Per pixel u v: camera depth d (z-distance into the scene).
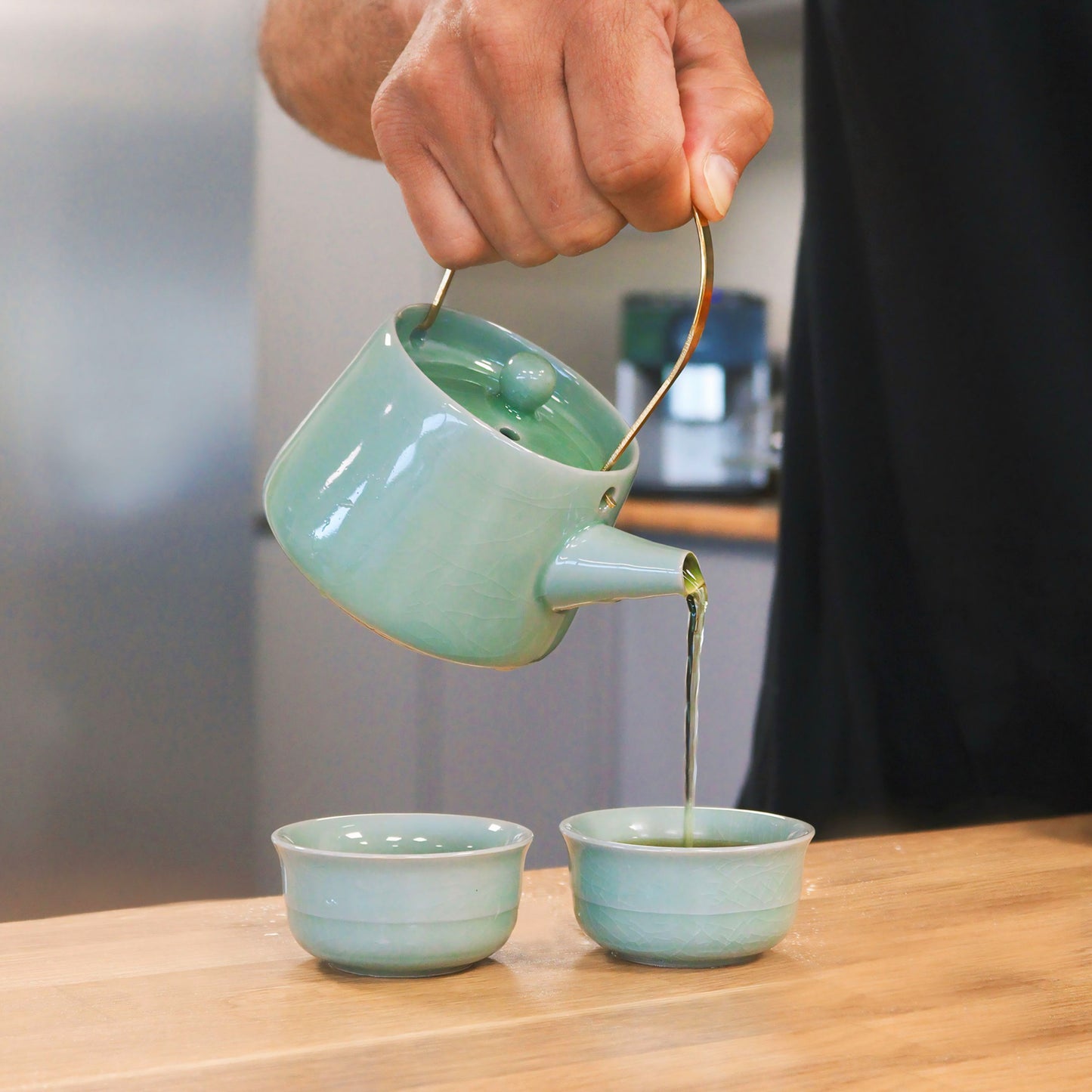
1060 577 1.27
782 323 3.16
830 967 1.00
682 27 1.03
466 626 1.00
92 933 1.03
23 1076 0.92
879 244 1.32
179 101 1.98
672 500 2.80
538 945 1.03
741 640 2.30
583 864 1.02
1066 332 1.26
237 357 2.05
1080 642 1.27
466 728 2.65
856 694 1.35
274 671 2.58
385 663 2.66
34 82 1.89
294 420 2.89
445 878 0.99
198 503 2.04
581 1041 0.94
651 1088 0.91
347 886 0.99
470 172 1.01
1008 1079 0.92
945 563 1.31
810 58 1.37
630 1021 0.96
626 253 3.33
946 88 1.28
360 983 0.99
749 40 3.08
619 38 0.98
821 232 1.36
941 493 1.31
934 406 1.31
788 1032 0.95
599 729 2.56
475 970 1.00
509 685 2.64
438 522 0.99
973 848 1.15
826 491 1.36
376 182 2.79
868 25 1.31
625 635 2.52
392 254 2.82
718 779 2.36
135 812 2.03
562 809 2.60
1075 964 1.01
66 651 1.97
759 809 1.41
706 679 2.38
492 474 0.98
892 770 1.35
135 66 1.95
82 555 1.97
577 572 0.99
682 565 0.98
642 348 2.89
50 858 1.99
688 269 3.34
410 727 2.67
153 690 2.03
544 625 1.01
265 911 1.06
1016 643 1.29
